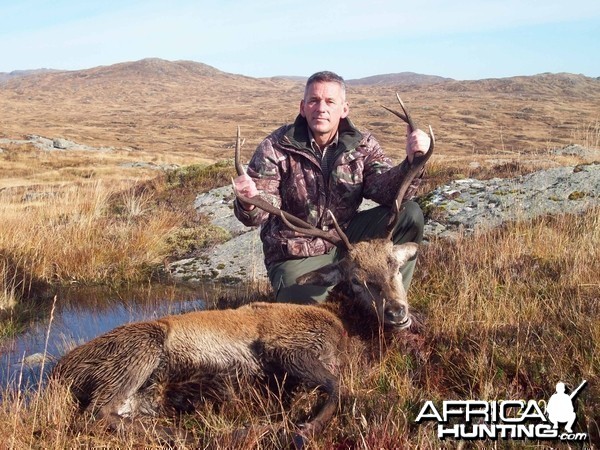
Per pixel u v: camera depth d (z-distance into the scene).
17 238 4.12
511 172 5.15
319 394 1.89
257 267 3.97
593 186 4.09
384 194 2.54
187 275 4.00
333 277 2.27
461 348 2.12
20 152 24.12
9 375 2.38
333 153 2.57
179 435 1.69
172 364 1.95
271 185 2.54
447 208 4.16
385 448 1.53
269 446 1.63
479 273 2.77
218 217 5.13
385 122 76.06
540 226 3.36
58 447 1.63
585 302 2.36
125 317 3.21
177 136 64.88
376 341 2.18
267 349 2.01
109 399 1.86
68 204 5.66
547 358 1.96
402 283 2.32
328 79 2.48
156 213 5.27
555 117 79.31
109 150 28.89
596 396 1.71
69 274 3.95
